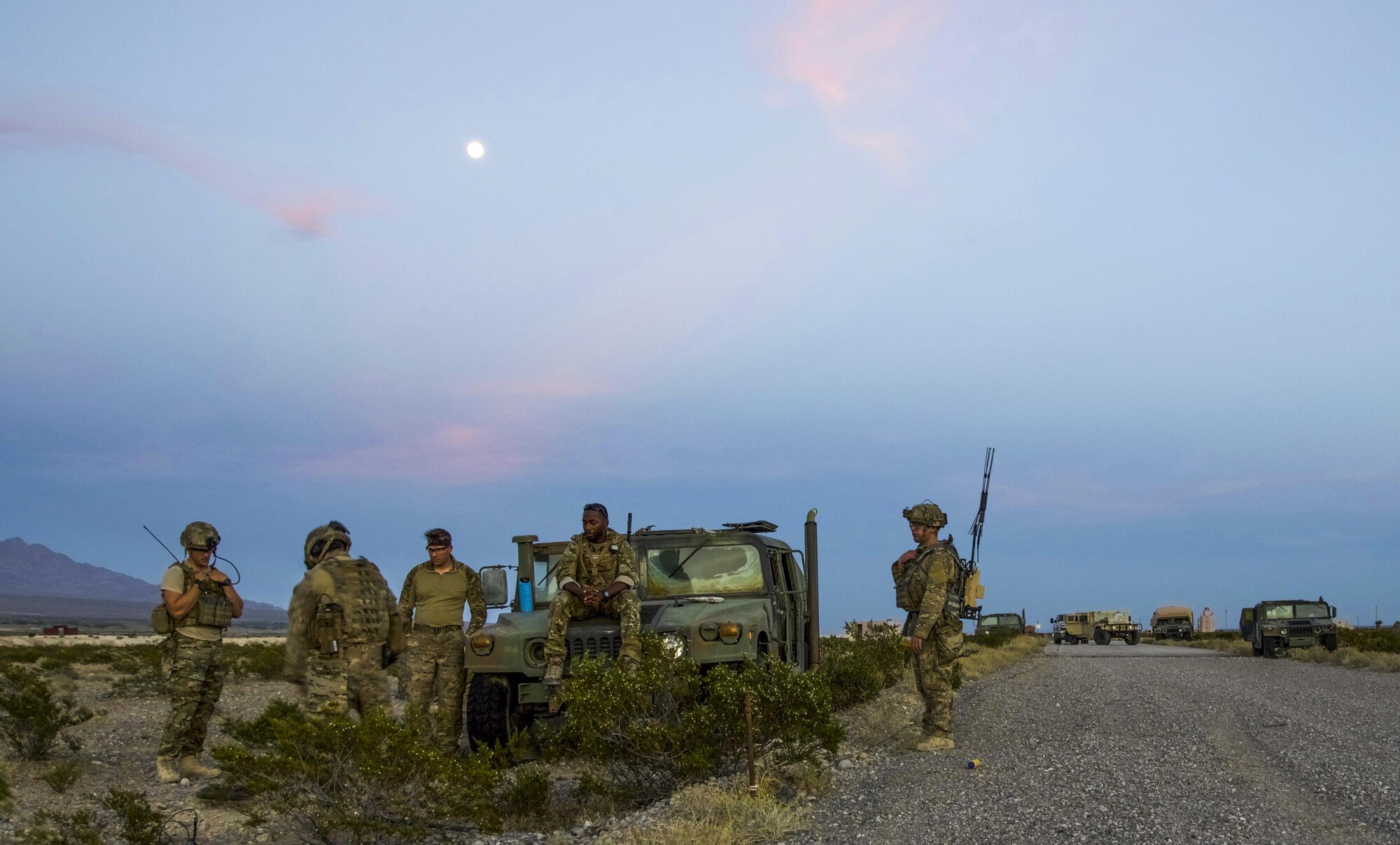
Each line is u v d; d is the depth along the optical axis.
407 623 7.75
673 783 6.85
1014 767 7.09
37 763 9.00
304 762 5.64
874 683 13.63
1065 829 5.01
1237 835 4.84
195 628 8.16
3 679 12.21
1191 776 6.50
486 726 8.38
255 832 6.31
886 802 6.08
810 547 11.05
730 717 6.64
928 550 8.61
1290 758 7.29
